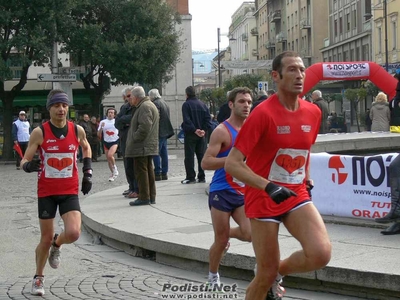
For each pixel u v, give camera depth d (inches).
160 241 334.0
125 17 1355.8
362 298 254.8
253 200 195.5
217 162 248.8
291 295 264.2
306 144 195.5
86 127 1161.4
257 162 195.8
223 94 2306.8
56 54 1238.9
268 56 4018.2
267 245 194.7
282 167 194.2
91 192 646.5
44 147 269.1
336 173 376.2
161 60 1408.7
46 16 1211.9
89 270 321.4
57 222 474.0
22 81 1283.2
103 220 412.5
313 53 3088.1
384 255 281.3
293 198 193.5
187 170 611.8
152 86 1440.7
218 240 255.8
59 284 292.4
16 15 1181.1
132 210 454.9
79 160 1141.1
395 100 648.4
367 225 354.0
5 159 1289.4
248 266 286.7
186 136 604.4
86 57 1336.1
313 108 197.8
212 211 255.8
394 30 2191.2
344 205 372.5
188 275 307.4
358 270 253.1
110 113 732.0
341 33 2773.1
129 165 528.7
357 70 979.3
